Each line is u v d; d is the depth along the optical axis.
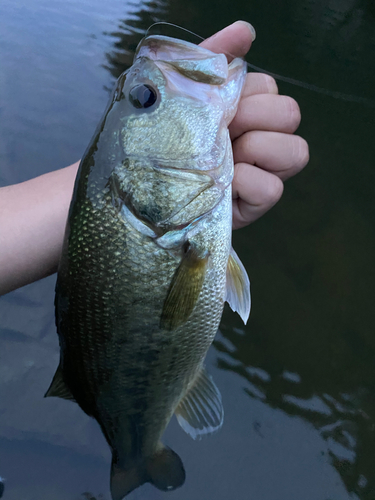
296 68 0.86
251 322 0.49
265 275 0.54
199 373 0.30
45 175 0.36
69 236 0.26
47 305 0.45
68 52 0.77
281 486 0.38
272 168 0.28
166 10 0.95
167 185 0.26
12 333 0.43
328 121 0.78
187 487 0.37
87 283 0.26
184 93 0.26
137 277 0.25
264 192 0.28
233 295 0.29
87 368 0.27
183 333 0.27
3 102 0.64
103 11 0.91
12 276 0.32
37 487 0.36
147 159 0.26
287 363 0.46
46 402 0.40
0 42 0.76
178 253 0.26
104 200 0.25
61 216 0.33
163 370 0.27
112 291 0.25
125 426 0.29
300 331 0.49
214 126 0.26
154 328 0.26
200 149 0.26
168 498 0.37
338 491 0.39
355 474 0.40
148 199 0.26
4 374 0.40
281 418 0.42
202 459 0.39
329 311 0.51
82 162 0.26
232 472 0.39
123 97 0.26
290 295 0.52
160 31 0.88
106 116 0.27
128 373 0.27
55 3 0.90
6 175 0.55
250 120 0.28
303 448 0.41
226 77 0.26
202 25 0.93
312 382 0.45
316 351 0.47
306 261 0.56
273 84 0.29
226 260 0.28
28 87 0.68
